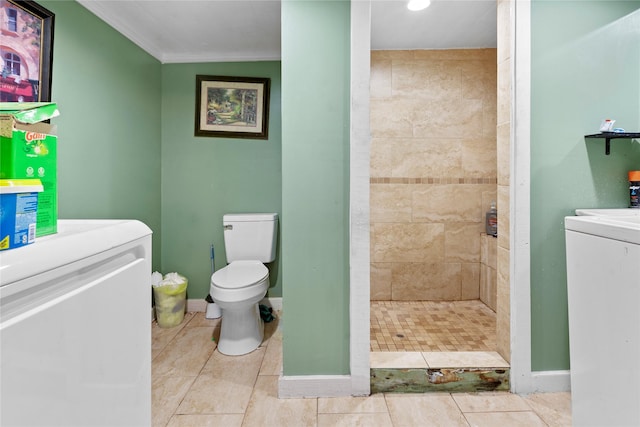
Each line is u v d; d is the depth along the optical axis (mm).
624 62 1623
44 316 466
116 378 632
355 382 1651
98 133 2006
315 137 1594
